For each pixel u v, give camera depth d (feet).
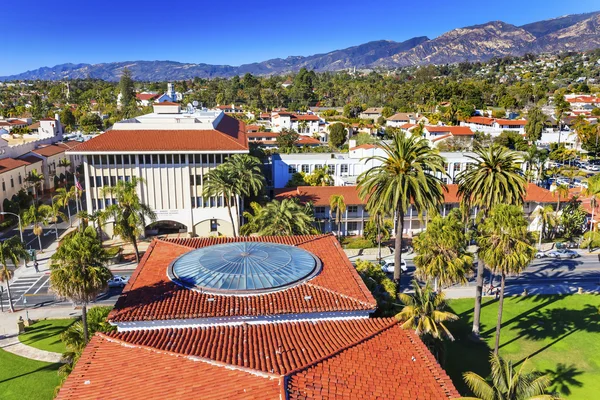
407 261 220.43
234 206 248.11
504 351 140.56
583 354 138.41
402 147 141.69
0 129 472.03
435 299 107.45
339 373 67.31
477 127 510.17
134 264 215.51
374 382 66.33
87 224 240.53
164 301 91.45
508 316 164.25
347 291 96.22
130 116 636.89
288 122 582.76
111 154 233.55
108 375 69.10
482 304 174.91
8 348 142.61
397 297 134.82
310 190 256.11
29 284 193.47
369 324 88.07
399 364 72.74
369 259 222.07
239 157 224.94
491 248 125.18
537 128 486.79
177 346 75.25
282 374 64.03
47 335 150.82
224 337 80.74
